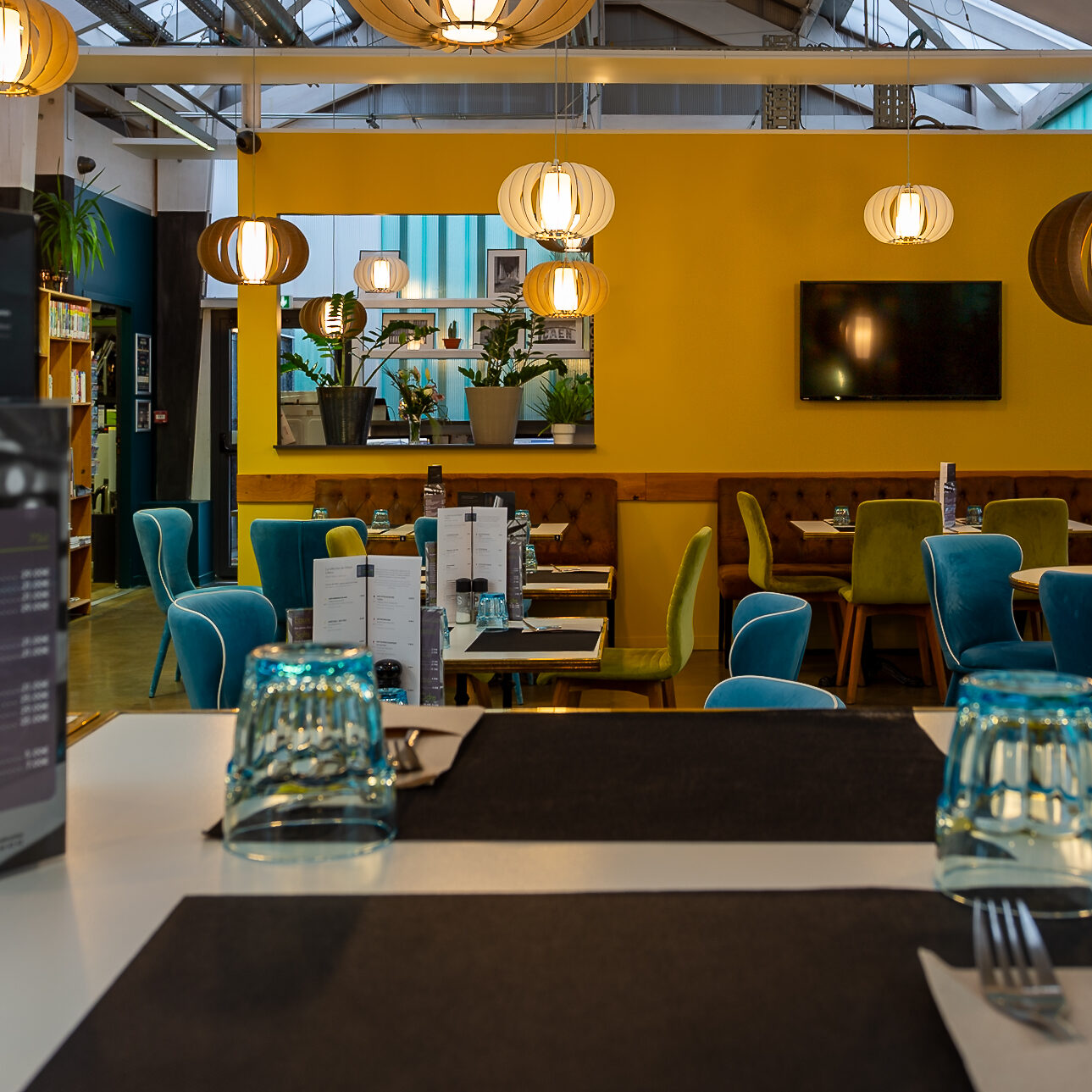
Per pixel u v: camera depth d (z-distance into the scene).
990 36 9.23
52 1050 0.62
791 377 7.50
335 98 11.35
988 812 0.81
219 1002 0.67
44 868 0.88
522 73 7.24
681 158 7.44
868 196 7.43
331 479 7.51
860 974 0.70
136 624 8.44
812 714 1.35
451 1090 0.58
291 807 0.93
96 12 7.31
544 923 0.77
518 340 9.22
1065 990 0.66
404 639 2.15
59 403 0.87
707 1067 0.60
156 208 10.59
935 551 4.46
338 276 11.28
